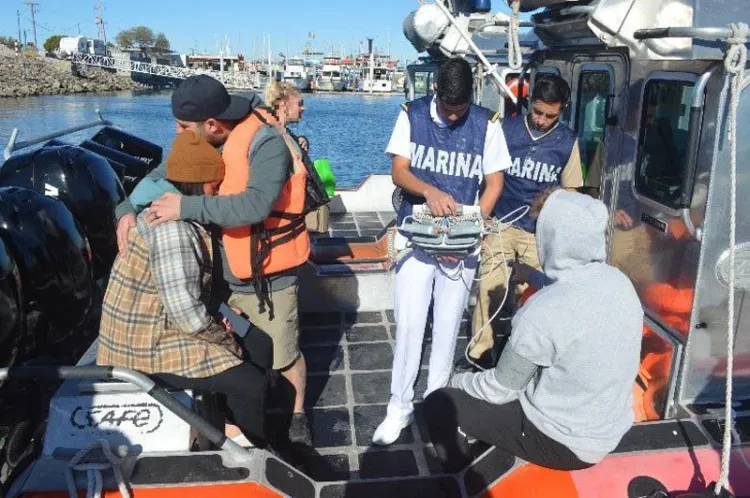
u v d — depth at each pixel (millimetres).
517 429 2428
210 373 2615
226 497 2402
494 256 3842
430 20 6516
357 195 8289
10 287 2795
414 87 8336
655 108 3064
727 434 2443
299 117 3705
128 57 95000
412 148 2955
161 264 2445
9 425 3025
